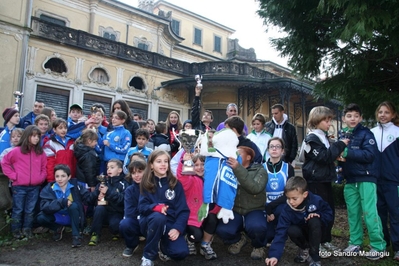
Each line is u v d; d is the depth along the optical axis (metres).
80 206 4.27
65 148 4.82
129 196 3.73
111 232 4.68
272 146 3.93
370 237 3.64
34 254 3.74
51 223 4.24
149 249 3.20
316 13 5.45
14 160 4.29
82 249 3.96
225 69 17.34
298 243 3.49
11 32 12.10
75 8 17.16
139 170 3.75
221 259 3.64
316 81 6.60
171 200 3.45
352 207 3.87
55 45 13.54
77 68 14.18
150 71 16.67
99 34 17.84
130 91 15.85
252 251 3.75
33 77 12.83
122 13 18.84
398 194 3.75
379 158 3.94
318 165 3.66
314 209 3.35
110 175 4.30
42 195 4.27
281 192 3.88
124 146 4.96
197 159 3.82
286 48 6.43
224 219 3.29
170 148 5.57
